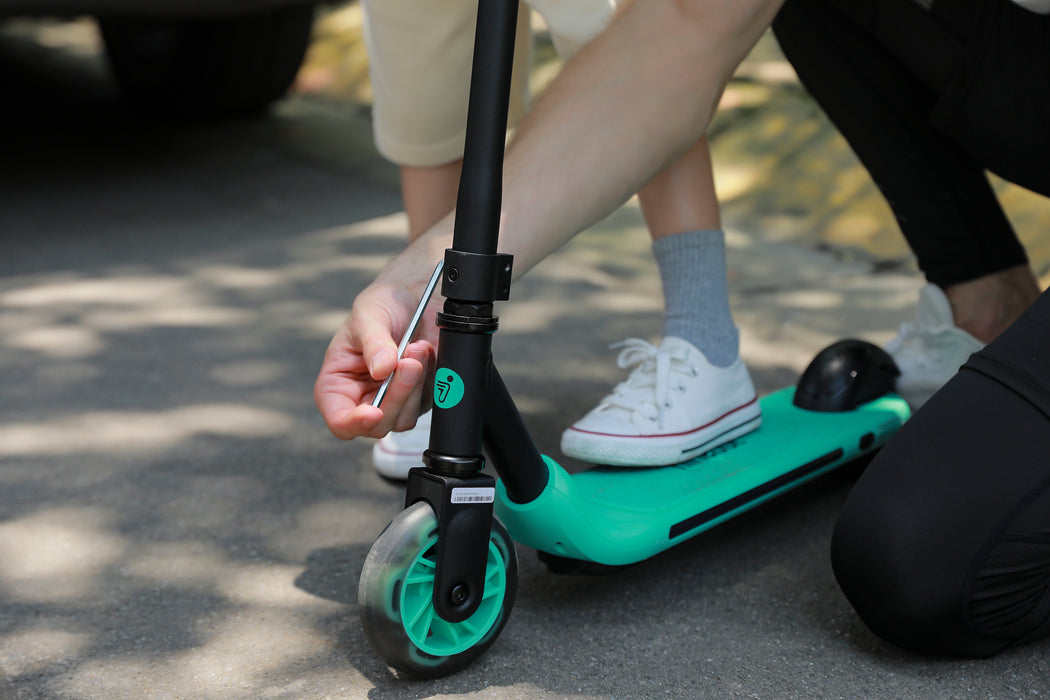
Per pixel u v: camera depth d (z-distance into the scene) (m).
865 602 1.00
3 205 2.90
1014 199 2.31
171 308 2.19
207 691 1.01
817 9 1.41
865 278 2.26
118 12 2.76
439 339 0.94
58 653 1.07
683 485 1.21
